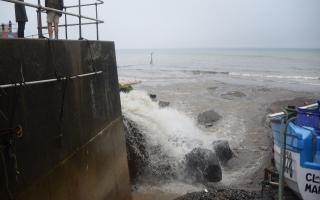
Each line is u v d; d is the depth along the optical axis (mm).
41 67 5113
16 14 7137
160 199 10430
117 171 8492
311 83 39156
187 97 26625
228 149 14016
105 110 8070
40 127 4992
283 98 26094
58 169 5422
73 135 6062
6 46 4332
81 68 6680
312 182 7957
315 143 7957
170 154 12602
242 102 24719
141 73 52688
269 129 17672
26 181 4578
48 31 7645
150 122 13547
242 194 9781
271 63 84125
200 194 9781
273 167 11109
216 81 39531
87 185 6512
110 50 8883
